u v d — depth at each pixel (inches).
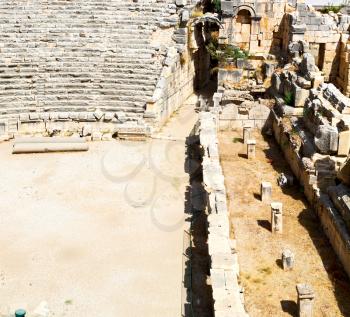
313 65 1196.5
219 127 1285.7
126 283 724.7
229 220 854.5
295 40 1392.7
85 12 1533.0
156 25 1481.3
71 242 820.0
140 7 1534.2
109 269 754.8
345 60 1384.1
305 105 1080.2
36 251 796.0
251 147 1100.5
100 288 714.8
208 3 1684.3
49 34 1453.0
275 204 808.9
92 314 666.2
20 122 1247.5
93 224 871.1
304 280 706.2
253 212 884.0
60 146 1154.7
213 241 695.1
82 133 1227.2
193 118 1386.6
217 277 625.9
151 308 676.1
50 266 761.0
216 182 864.3
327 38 1428.4
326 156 921.5
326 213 811.4
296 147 1016.9
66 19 1502.2
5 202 937.5
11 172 1055.0
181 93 1502.2
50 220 882.1
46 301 688.4
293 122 1099.3
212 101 1350.9
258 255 761.0
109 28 1481.3
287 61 1422.2
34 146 1149.7
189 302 684.7
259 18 1483.8
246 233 818.2
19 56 1391.5
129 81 1346.0
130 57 1405.0
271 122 1270.9
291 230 828.6
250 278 708.7
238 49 1480.1
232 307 575.8
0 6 1544.0
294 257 755.4
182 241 823.1
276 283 698.8
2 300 689.0
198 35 1603.1
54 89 1325.0
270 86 1366.9
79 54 1411.2
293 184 983.0
